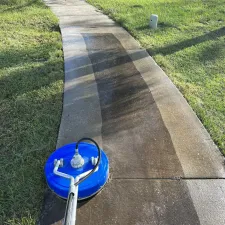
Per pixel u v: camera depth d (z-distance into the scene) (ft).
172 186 7.15
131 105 10.23
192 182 7.29
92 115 9.57
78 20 19.08
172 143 8.55
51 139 8.39
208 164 7.88
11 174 7.21
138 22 18.81
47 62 12.90
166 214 6.46
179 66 13.39
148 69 12.87
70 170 6.68
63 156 7.12
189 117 9.75
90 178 6.61
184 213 6.51
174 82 11.86
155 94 10.97
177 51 14.92
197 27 18.58
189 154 8.18
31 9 20.79
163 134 8.89
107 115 9.62
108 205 6.57
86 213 6.37
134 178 7.30
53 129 8.80
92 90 10.99
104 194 6.82
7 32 16.20
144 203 6.68
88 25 18.19
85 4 23.16
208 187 7.18
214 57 14.44
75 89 10.98
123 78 12.00
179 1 24.62
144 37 16.52
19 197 6.65
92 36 16.34
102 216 6.33
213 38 16.85
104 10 21.42
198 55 14.57
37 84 11.05
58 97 10.38
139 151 8.18
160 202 6.72
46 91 10.67
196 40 16.42
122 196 6.81
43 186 6.93
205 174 7.54
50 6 22.25
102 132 8.84
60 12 20.75
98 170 6.77
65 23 18.28
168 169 7.63
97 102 10.28
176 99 10.72
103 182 6.80
